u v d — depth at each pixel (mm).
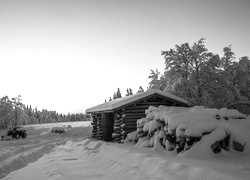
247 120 9633
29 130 38688
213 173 4746
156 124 10633
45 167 7719
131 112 14758
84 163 7984
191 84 18406
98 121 18625
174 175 5219
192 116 9211
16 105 57469
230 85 18844
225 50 20359
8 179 6367
